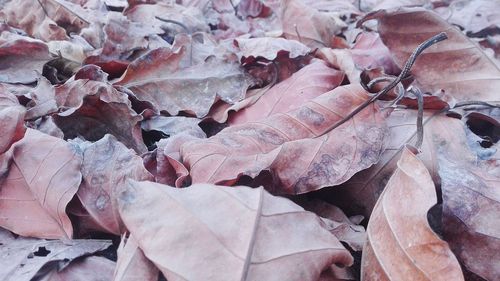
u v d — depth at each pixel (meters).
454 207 0.22
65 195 0.24
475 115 0.34
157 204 0.20
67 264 0.22
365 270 0.21
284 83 0.35
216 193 0.20
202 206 0.20
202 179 0.25
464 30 0.61
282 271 0.18
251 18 0.70
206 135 0.34
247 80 0.37
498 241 0.21
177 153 0.27
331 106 0.28
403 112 0.30
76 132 0.31
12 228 0.24
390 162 0.27
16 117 0.25
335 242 0.20
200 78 0.36
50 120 0.30
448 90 0.36
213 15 0.66
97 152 0.26
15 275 0.21
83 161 0.25
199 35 0.47
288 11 0.50
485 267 0.21
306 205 0.27
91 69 0.33
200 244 0.19
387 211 0.21
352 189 0.27
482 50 0.35
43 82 0.33
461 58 0.35
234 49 0.41
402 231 0.20
